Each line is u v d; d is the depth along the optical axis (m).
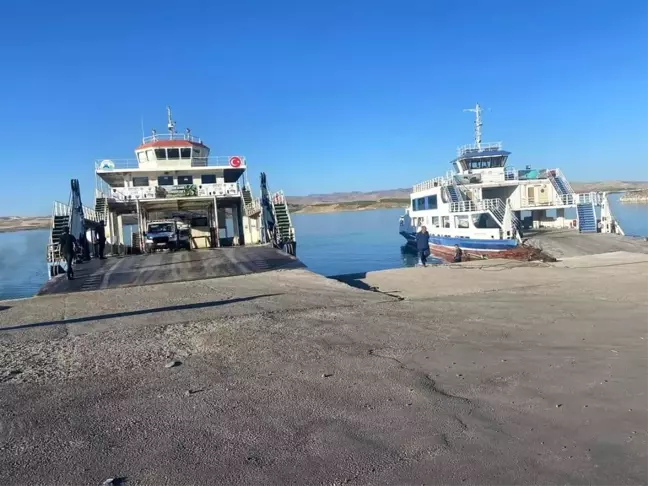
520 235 28.58
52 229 27.48
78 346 8.48
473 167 38.41
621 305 10.88
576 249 25.67
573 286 14.16
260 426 4.96
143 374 6.76
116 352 7.97
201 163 40.44
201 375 6.63
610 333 8.32
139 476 4.06
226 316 10.60
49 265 24.58
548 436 4.55
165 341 8.57
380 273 19.23
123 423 5.13
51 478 4.05
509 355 7.18
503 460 4.14
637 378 5.96
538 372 6.34
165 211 42.72
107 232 36.16
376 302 12.10
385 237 74.81
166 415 5.30
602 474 3.88
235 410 5.39
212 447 4.54
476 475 3.93
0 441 4.79
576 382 5.91
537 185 36.59
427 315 10.36
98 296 14.37
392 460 4.21
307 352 7.62
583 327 8.85
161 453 4.44
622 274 16.30
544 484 3.77
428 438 4.59
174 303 12.62
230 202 39.66
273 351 7.72
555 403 5.30
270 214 32.97
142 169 37.25
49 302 13.71
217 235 36.03
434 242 37.69
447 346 7.79
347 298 12.73
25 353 8.13
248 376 6.55
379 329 9.08
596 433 4.57
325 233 90.75
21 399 5.95
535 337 8.23
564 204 33.97
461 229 32.25
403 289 15.07
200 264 22.28
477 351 7.45
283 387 6.08
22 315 11.97
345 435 4.70
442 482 3.84
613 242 27.00
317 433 4.77
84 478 4.04
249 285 15.45
